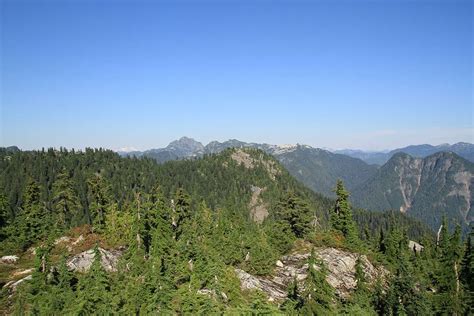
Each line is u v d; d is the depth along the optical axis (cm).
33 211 6431
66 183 7150
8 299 3738
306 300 3200
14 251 5647
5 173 15762
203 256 3844
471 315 3944
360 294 4059
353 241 6112
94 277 3306
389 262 5903
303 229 6356
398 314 3538
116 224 5675
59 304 3228
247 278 4291
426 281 4944
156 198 6284
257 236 5419
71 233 6022
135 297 3231
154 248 4338
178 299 3381
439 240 7306
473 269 4362
